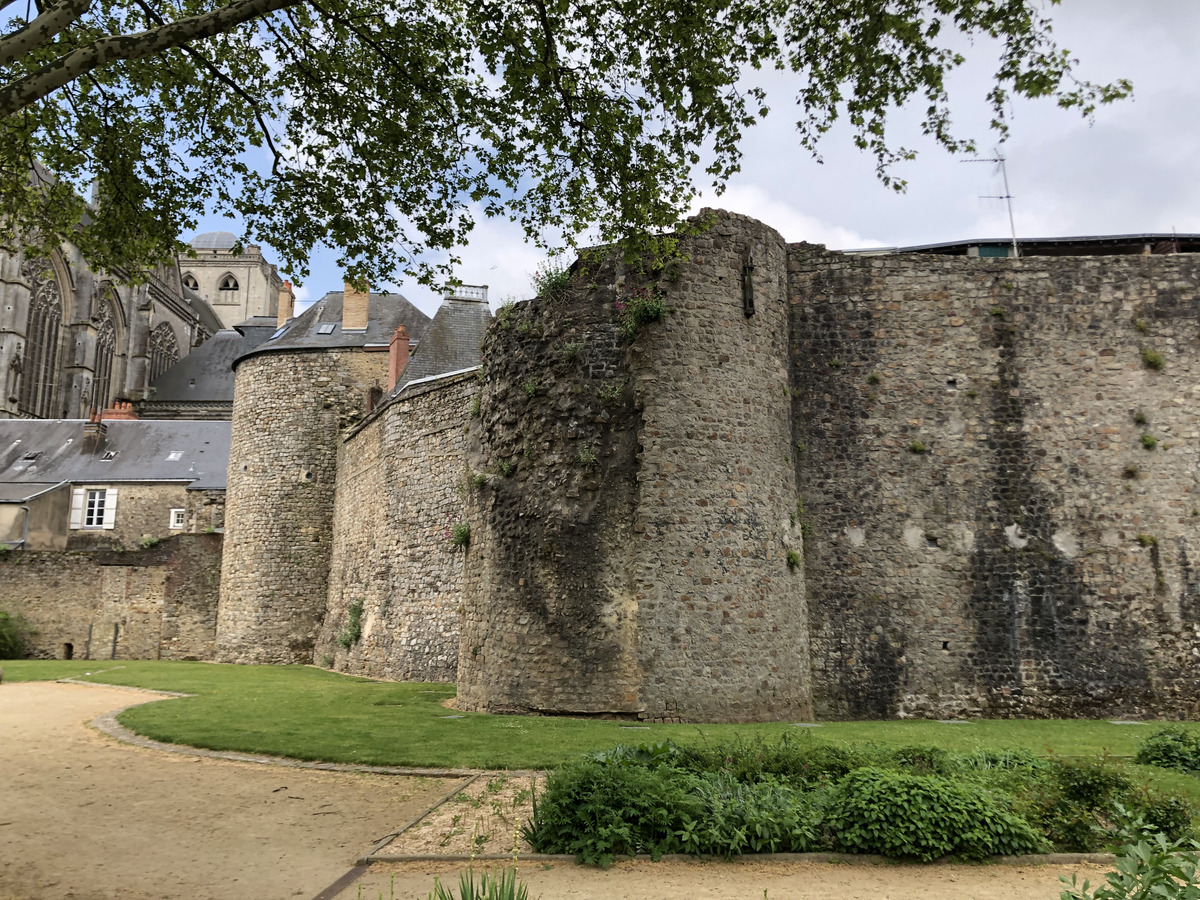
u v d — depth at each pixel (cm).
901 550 1451
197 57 980
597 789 639
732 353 1328
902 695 1402
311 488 2794
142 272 1164
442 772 864
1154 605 1419
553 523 1281
